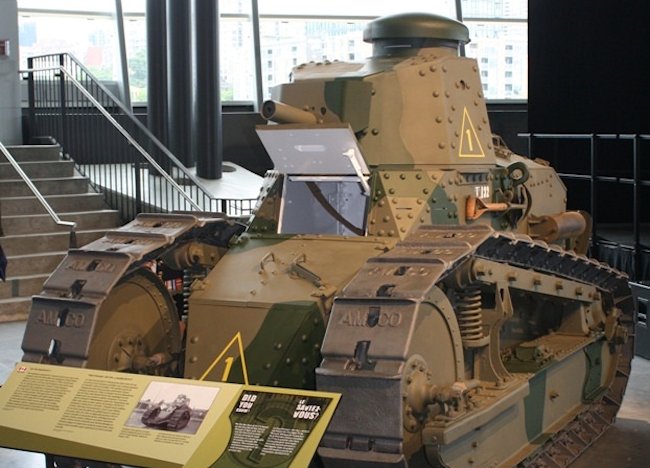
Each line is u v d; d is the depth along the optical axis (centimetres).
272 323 503
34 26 1439
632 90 1336
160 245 535
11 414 450
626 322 725
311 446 391
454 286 504
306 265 530
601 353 705
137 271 555
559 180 702
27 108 1416
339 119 573
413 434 458
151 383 443
